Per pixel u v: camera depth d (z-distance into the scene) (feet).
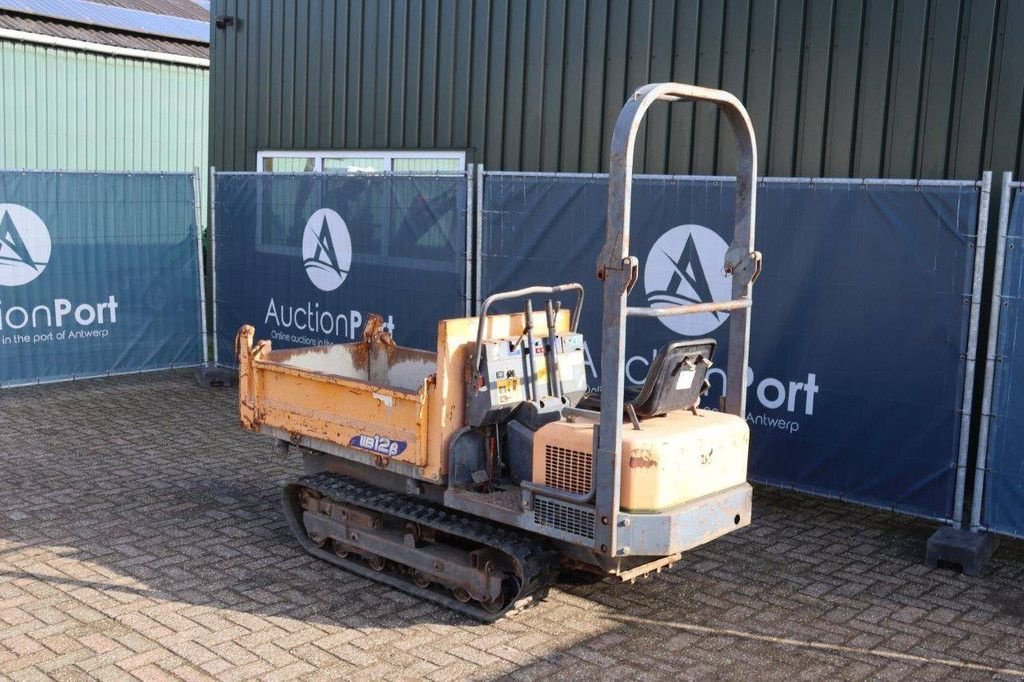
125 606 19.86
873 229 24.66
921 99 28.71
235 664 17.66
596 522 17.90
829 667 18.12
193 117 61.16
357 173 35.60
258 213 39.32
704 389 19.97
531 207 30.76
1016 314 22.44
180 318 40.73
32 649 17.99
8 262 36.27
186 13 67.10
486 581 19.57
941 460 24.04
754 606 20.66
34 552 22.49
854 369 25.27
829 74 30.40
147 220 39.42
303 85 45.44
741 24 32.07
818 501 27.61
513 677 17.47
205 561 22.29
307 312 38.09
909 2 28.71
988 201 22.88
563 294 30.35
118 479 27.96
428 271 33.91
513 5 37.68
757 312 26.68
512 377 20.22
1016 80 27.02
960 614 20.51
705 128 33.12
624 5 34.68
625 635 19.21
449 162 40.42
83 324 38.32
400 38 41.34
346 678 17.29
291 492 23.38
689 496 18.47
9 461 29.37
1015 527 22.95
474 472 20.17
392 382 25.04
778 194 26.07
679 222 27.63
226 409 36.50
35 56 53.31
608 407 17.53
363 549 21.70
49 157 54.44
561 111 36.70
